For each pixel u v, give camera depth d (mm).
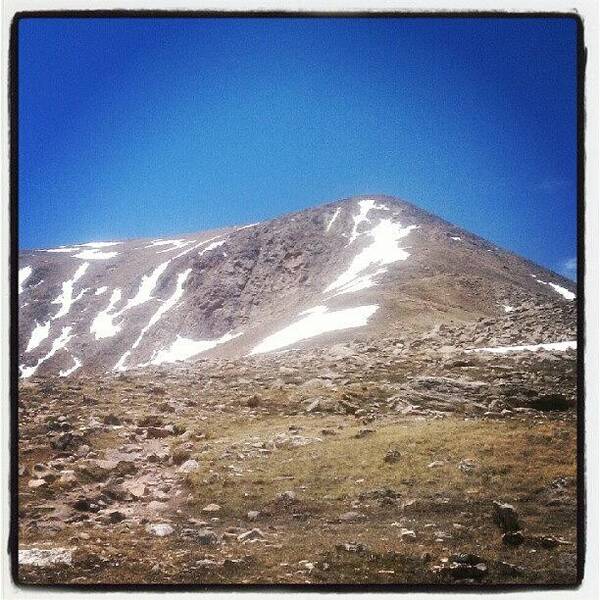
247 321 159875
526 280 134625
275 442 22062
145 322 173375
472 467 19719
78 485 18438
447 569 14742
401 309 76375
